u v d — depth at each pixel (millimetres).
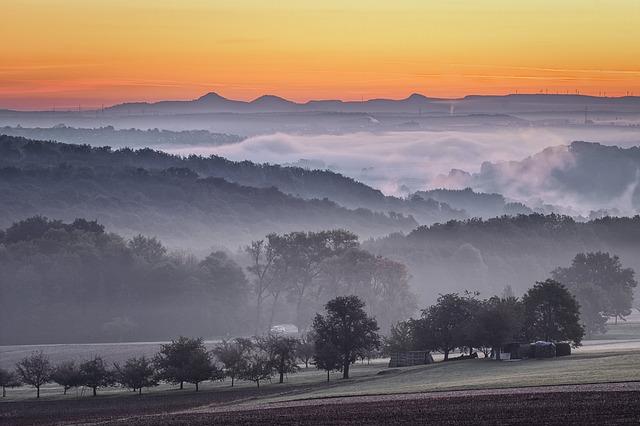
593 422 170750
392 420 190000
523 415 183375
